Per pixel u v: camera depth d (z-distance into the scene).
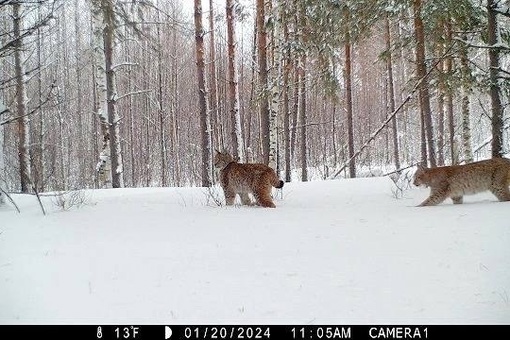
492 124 10.34
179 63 39.72
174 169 34.16
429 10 11.59
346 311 3.47
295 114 24.34
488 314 3.28
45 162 27.58
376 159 40.12
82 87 40.72
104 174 17.52
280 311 3.52
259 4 15.99
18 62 16.78
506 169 8.29
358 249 5.24
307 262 4.82
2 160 10.29
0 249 5.91
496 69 10.05
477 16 11.93
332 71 15.84
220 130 29.14
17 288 4.26
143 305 3.75
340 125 42.19
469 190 8.40
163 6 34.19
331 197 10.22
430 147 14.42
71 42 38.62
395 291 3.84
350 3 12.23
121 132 38.09
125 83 37.50
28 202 10.72
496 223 6.00
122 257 5.31
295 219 7.31
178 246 5.79
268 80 17.72
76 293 4.08
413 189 10.77
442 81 12.48
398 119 38.47
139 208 9.33
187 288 4.14
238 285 4.17
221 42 33.44
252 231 6.52
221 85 35.38
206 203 10.09
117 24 12.55
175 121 34.69
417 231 5.94
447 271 4.27
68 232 6.95
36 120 30.89
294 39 15.87
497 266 4.30
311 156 37.97
